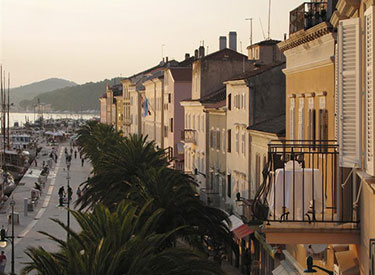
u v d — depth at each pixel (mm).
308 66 27328
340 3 18125
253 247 51188
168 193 39406
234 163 60156
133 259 24453
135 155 51562
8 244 63469
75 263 23672
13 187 102625
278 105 53938
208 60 80625
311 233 18109
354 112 15891
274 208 19250
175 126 98812
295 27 29469
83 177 127188
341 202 19203
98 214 28297
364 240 17203
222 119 66750
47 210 87188
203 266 26109
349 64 15922
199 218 40000
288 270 32531
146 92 129750
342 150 16047
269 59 73938
